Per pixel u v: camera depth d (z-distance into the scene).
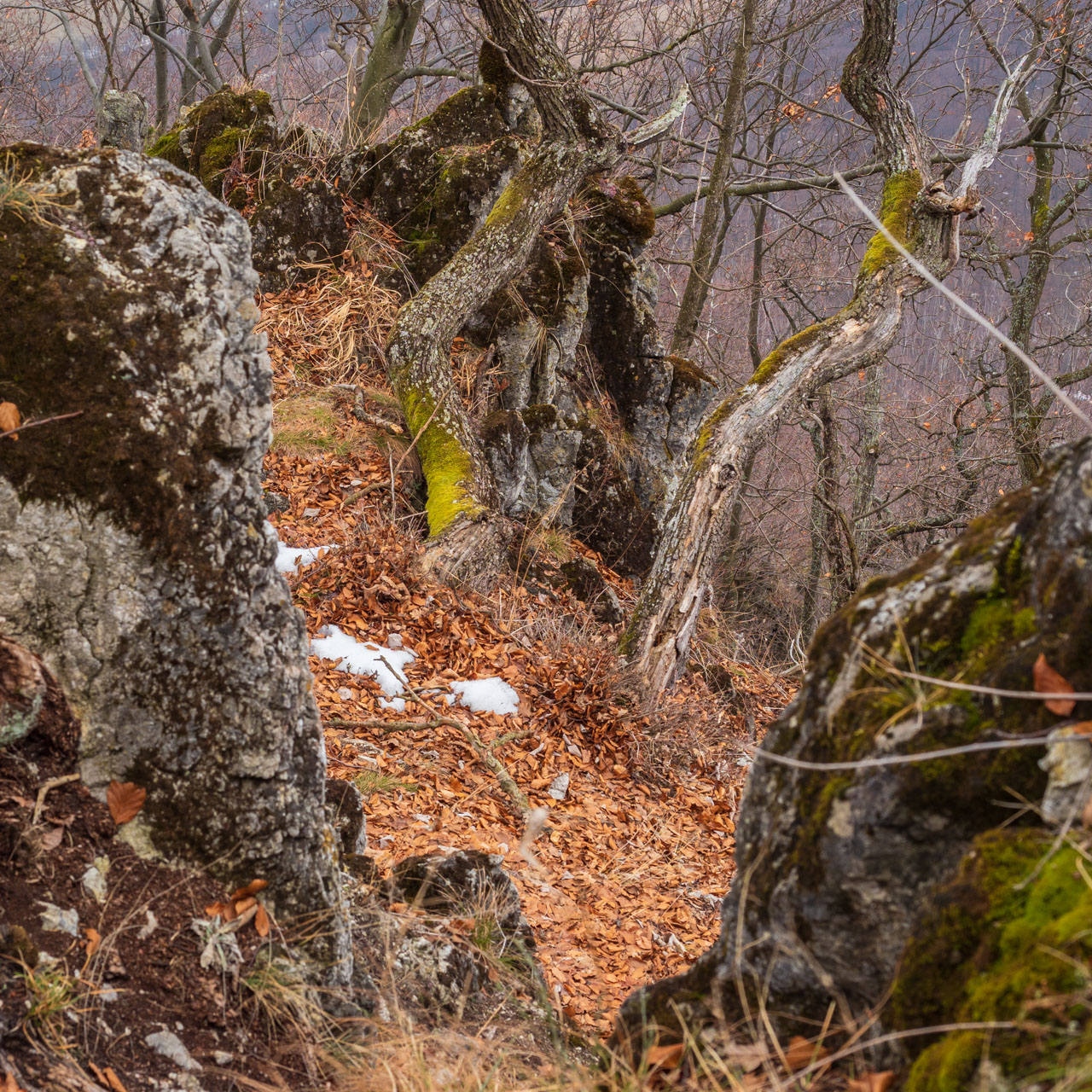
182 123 11.94
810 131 20.86
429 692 6.90
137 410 2.29
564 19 20.38
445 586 8.09
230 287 2.47
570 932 4.88
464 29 18.36
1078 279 19.72
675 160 18.92
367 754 5.99
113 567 2.28
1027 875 1.55
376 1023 2.58
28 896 2.12
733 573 18.59
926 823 1.71
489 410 10.52
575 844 5.92
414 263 11.21
